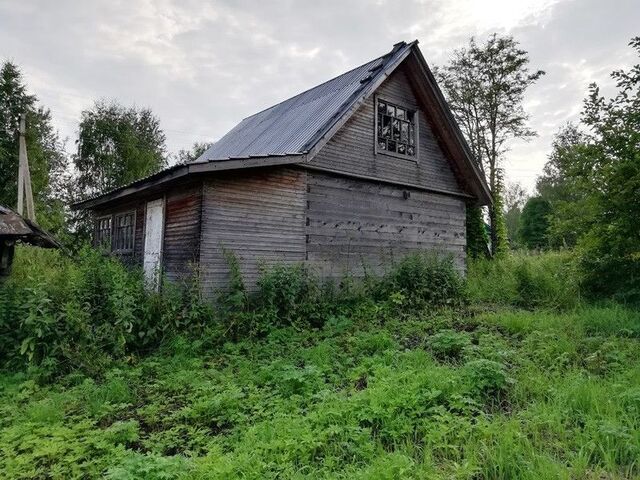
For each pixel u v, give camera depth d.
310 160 8.70
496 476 2.91
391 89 11.18
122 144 27.98
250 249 8.52
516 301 10.04
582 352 5.59
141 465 2.91
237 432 3.67
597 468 2.87
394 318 7.96
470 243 19.02
